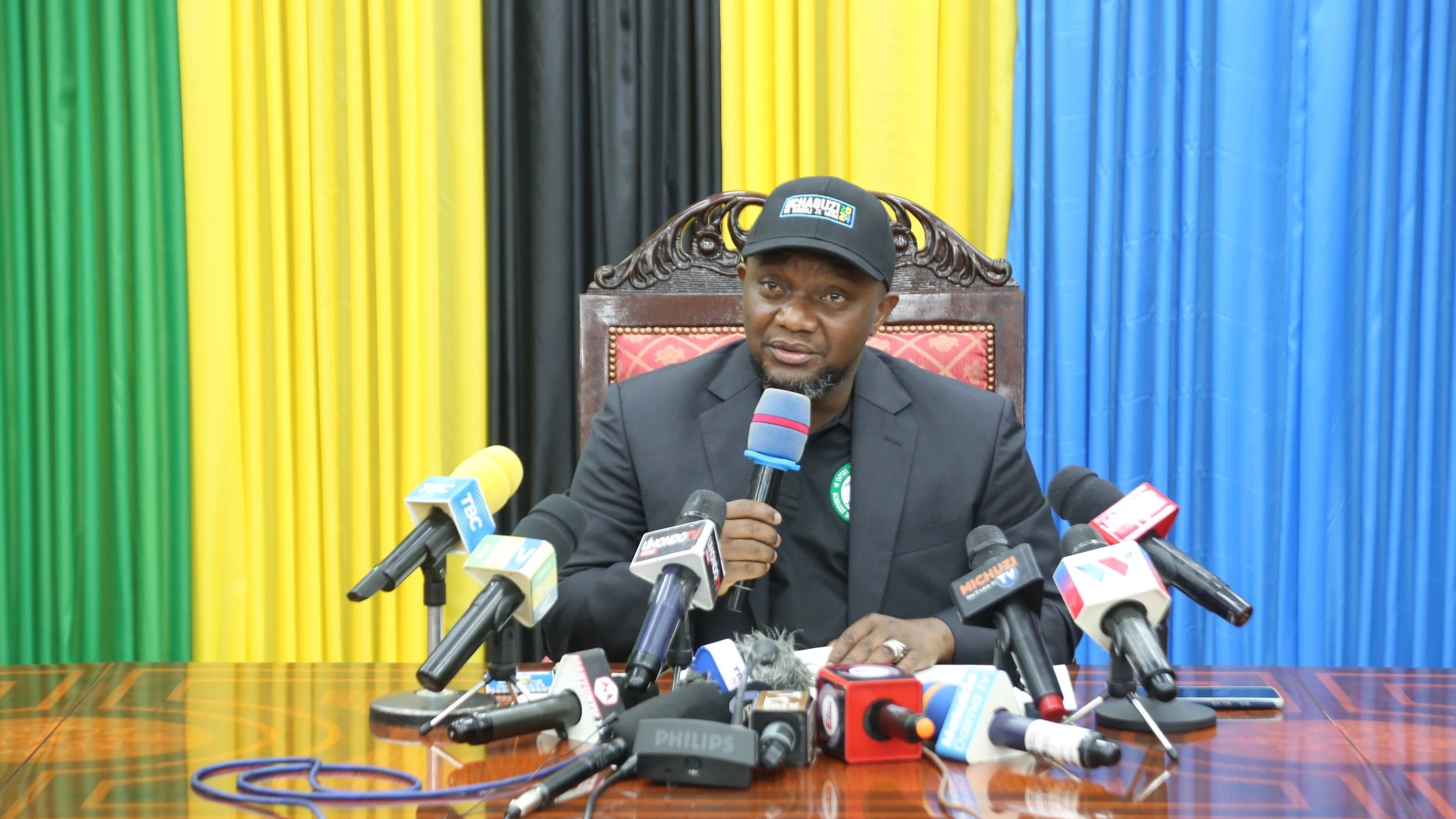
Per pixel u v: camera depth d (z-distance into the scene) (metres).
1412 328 3.04
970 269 2.33
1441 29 2.96
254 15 3.09
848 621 1.86
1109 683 1.20
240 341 3.11
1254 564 2.97
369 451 3.14
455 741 1.12
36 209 3.12
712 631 1.89
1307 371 2.95
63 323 3.10
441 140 3.08
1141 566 1.13
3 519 3.15
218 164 3.06
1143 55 2.99
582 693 1.18
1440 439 3.03
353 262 3.09
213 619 3.08
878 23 3.00
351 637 3.16
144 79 3.05
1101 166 3.01
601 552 1.92
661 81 3.08
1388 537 3.01
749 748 1.01
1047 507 1.99
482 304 3.07
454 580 3.11
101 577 3.17
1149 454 3.05
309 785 1.03
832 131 3.06
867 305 1.80
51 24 3.08
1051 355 3.05
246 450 3.11
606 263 3.04
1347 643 3.02
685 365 2.07
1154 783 1.04
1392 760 1.11
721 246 2.36
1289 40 2.97
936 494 1.90
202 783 1.03
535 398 3.05
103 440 3.17
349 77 3.07
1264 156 2.96
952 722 1.12
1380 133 2.96
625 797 1.00
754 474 1.50
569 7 3.03
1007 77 3.01
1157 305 3.03
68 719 1.27
